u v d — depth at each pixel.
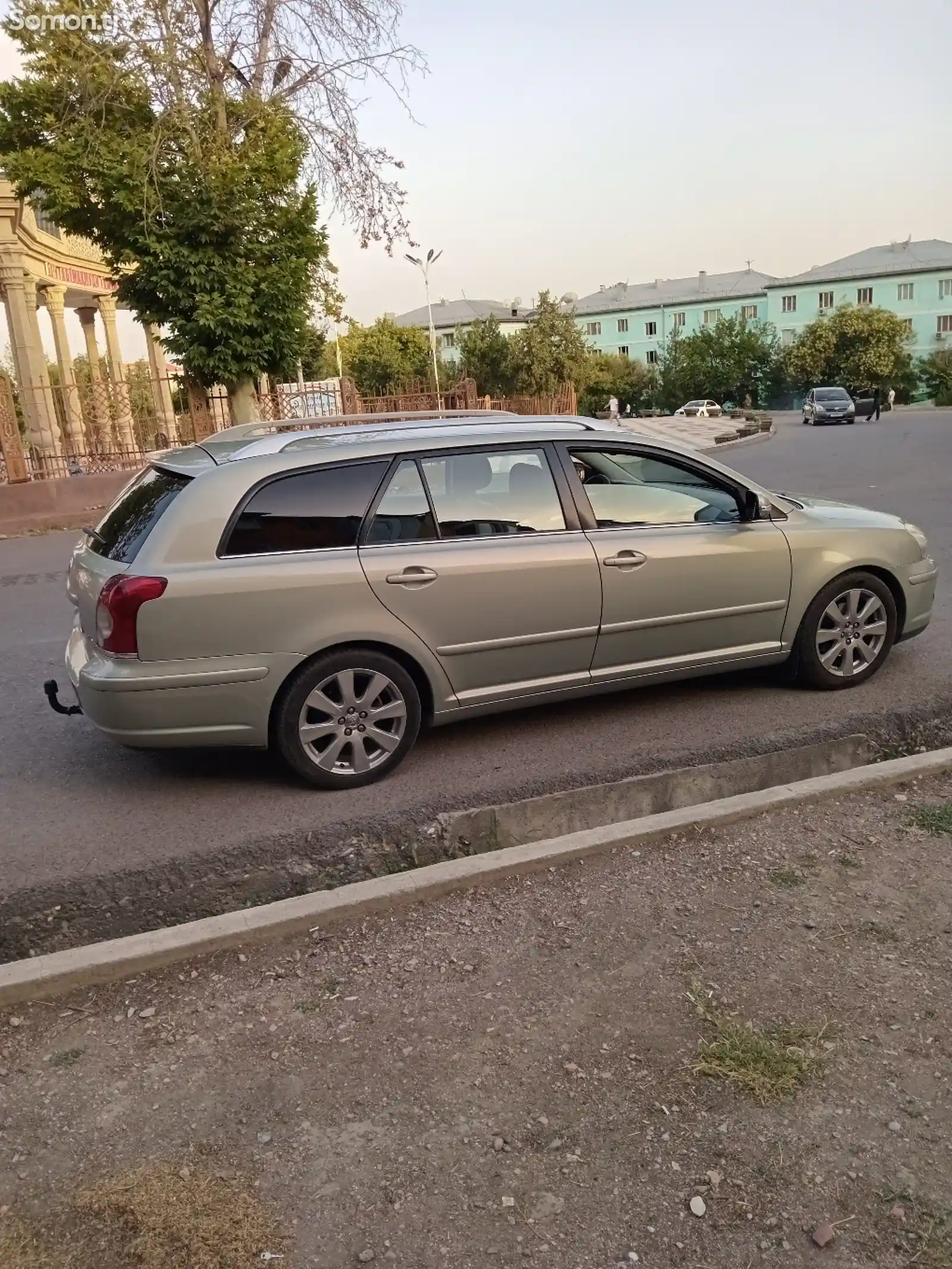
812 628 5.37
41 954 3.57
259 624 4.14
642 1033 2.73
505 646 4.64
